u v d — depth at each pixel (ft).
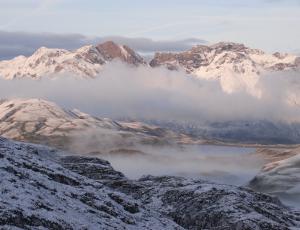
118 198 290.35
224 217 386.93
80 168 476.54
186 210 414.21
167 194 444.14
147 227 262.06
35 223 188.55
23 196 206.39
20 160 273.13
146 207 309.01
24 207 195.42
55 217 200.54
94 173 470.39
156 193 452.35
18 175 239.30
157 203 435.12
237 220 377.09
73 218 211.00
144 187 464.24
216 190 436.76
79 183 286.25
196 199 426.10
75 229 200.85
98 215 238.07
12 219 181.98
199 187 448.65
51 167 294.25
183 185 473.26
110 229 223.30
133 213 284.41
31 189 222.48
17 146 313.53
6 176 223.10
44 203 211.82
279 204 504.43
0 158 255.70
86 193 264.72
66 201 235.40
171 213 416.46
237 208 400.88
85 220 217.56
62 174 284.00
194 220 399.44
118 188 453.17
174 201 432.25
